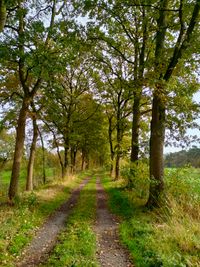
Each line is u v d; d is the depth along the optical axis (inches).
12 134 1354.6
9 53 597.9
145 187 767.7
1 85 891.4
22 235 439.2
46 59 600.7
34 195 713.0
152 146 651.5
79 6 753.0
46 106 1019.3
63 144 1424.7
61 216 617.9
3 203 644.1
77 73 1350.9
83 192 1061.8
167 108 638.5
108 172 2613.2
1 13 466.6
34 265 341.4
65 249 381.7
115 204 752.3
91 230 495.5
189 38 591.2
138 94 635.5
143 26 759.7
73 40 695.1
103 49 907.4
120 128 1309.1
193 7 601.0
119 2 671.8
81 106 1535.4
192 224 432.1
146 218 542.6
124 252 386.0
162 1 610.9
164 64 617.3
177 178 658.8
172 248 368.2
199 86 695.7
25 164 1429.6
